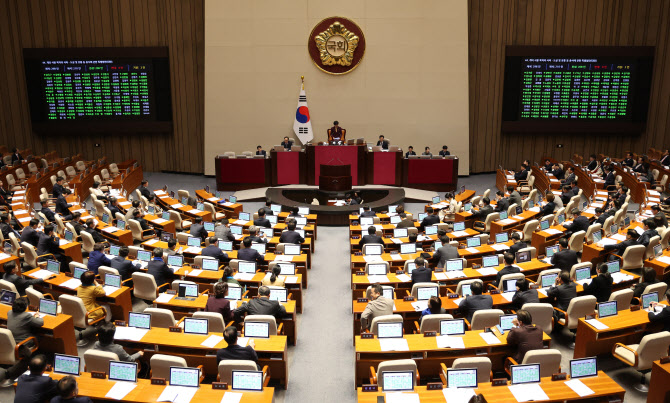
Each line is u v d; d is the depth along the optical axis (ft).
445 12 73.41
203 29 76.07
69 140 80.48
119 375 22.98
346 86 75.61
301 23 73.97
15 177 68.64
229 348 24.57
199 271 36.81
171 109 77.87
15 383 25.82
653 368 23.95
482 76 76.79
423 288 31.48
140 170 76.07
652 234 40.60
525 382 22.47
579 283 34.35
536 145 79.77
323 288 41.42
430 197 66.39
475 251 40.75
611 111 75.10
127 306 33.71
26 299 28.35
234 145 77.71
